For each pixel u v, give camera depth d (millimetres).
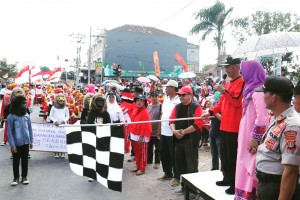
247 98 3654
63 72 60875
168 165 6887
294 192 2676
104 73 50938
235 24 30422
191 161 5711
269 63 16672
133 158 8719
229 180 4234
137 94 7312
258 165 2791
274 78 2689
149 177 7188
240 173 3688
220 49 33406
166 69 62062
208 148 10242
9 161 8445
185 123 5793
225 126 4223
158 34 61781
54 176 7207
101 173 5109
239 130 3760
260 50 7137
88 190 6281
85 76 49719
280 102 2660
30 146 6613
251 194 3596
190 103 5820
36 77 25906
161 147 6910
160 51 61938
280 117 2645
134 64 60594
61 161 8648
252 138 3422
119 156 5051
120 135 5094
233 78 4184
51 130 9016
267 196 2697
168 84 6914
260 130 3379
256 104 3420
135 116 7367
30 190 6238
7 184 6586
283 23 28016
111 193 6109
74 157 5203
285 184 2482
